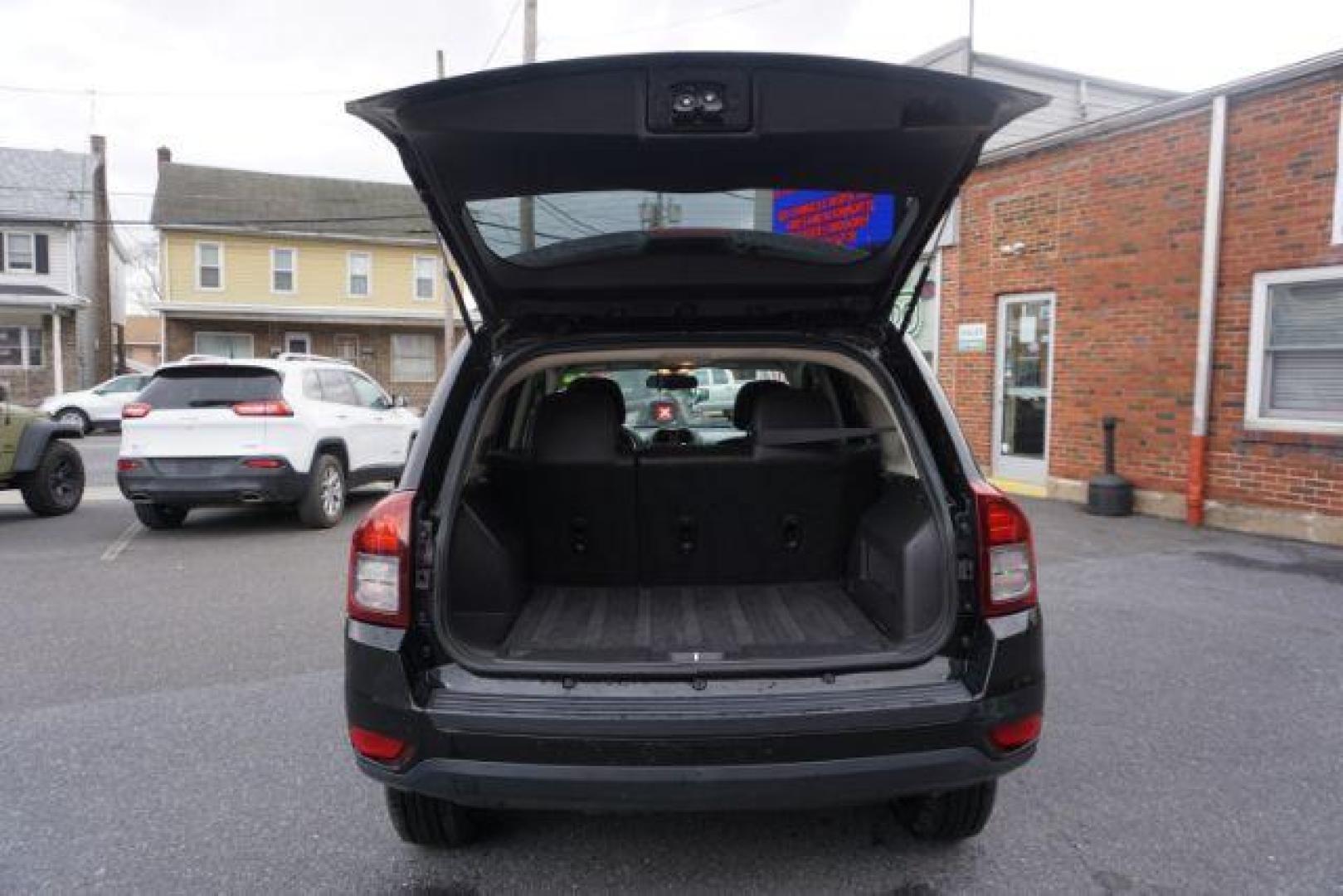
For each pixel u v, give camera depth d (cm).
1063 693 409
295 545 768
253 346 2694
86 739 366
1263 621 516
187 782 330
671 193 260
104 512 968
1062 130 896
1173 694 407
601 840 291
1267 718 381
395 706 228
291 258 2697
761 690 226
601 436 319
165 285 2594
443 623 238
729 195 261
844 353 283
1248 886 262
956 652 238
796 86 224
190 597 593
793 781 219
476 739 222
